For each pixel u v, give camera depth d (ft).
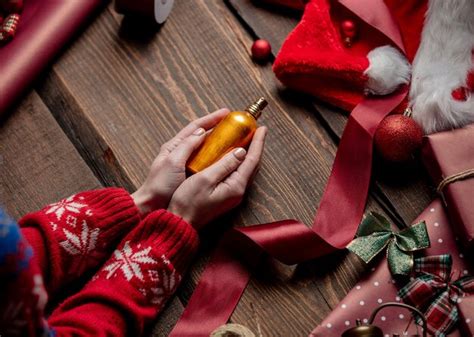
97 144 4.22
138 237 3.79
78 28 4.36
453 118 3.90
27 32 4.25
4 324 2.83
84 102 4.29
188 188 3.84
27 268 2.77
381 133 3.92
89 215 3.76
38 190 4.13
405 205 4.02
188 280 3.96
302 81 4.19
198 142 3.92
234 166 3.86
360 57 4.06
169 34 4.40
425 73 3.98
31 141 4.21
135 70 4.34
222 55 4.35
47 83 4.33
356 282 3.92
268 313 3.89
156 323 3.89
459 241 3.83
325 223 3.96
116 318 3.61
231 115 3.94
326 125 4.19
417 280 3.75
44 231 3.67
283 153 4.16
